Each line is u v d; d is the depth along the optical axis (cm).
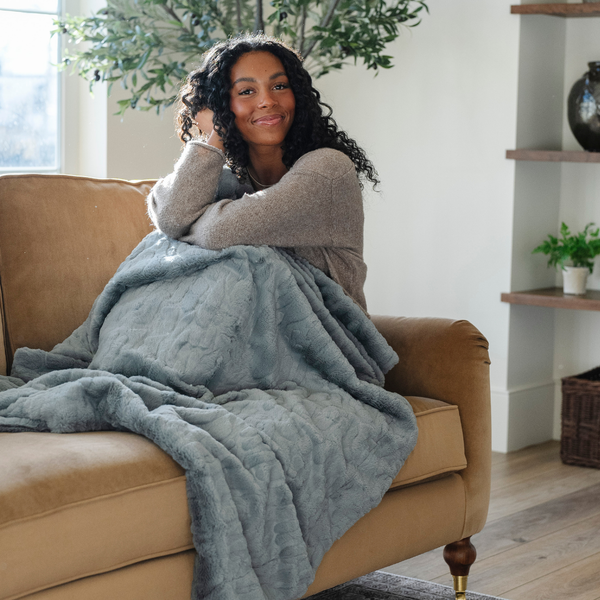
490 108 338
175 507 146
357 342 195
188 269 183
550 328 362
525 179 339
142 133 342
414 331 208
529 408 352
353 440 172
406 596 210
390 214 371
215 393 177
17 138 328
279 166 212
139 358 175
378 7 306
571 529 256
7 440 153
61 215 210
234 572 146
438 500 192
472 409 200
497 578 221
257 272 181
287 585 156
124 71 297
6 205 205
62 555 132
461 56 344
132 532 140
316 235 192
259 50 202
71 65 335
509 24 331
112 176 334
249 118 201
